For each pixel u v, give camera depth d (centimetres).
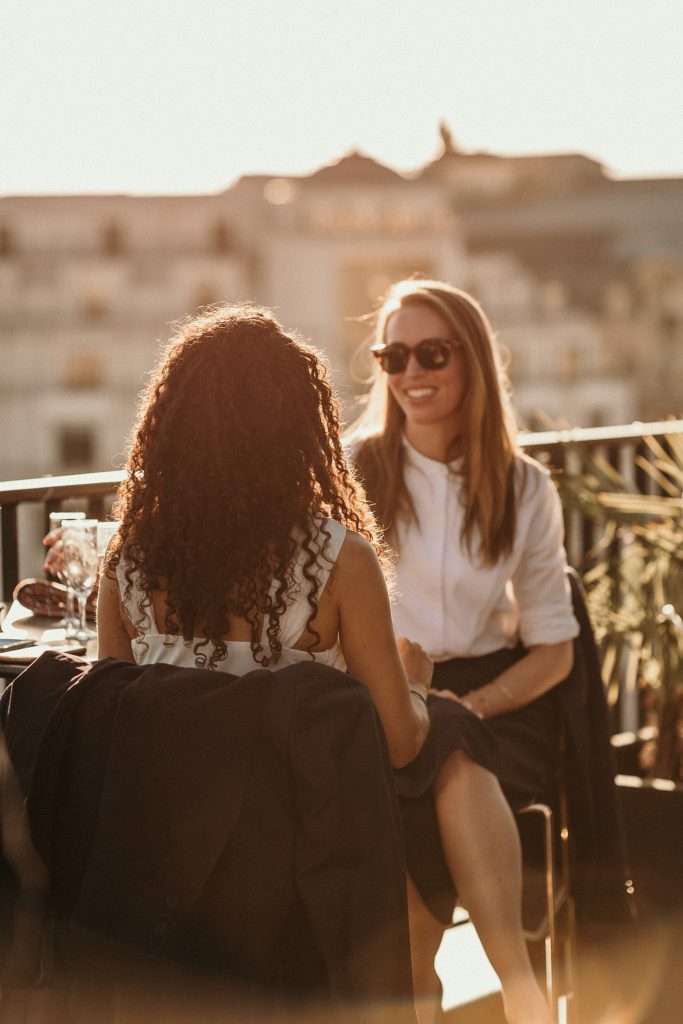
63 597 252
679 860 280
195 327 180
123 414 5584
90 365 5578
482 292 5819
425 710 201
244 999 153
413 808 215
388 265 5662
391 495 270
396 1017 156
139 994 152
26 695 166
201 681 157
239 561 171
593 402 5859
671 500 327
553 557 270
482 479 266
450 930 311
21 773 161
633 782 288
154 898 153
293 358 177
